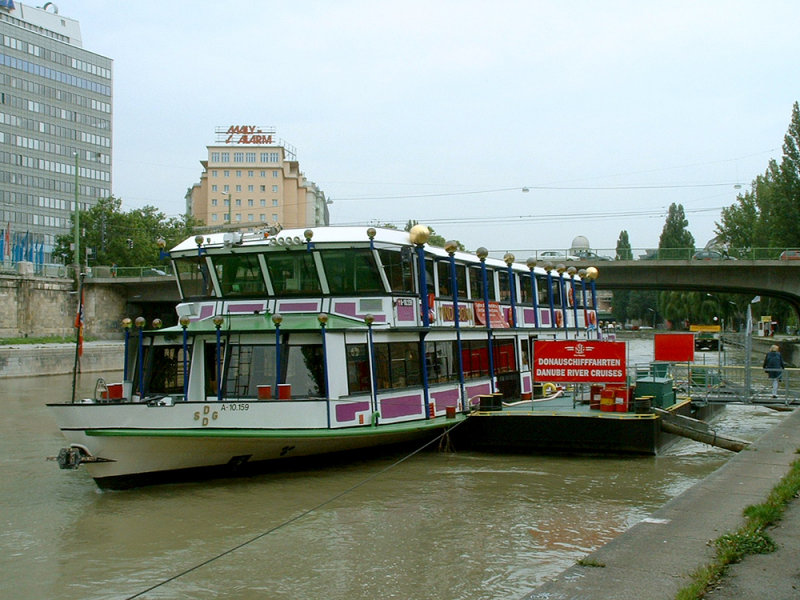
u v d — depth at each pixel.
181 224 97.31
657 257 58.69
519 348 26.16
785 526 10.65
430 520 14.29
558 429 20.77
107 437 15.33
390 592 10.65
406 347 19.70
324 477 18.03
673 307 112.69
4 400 36.56
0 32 125.75
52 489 17.03
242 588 10.87
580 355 21.44
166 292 70.19
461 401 21.89
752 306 103.75
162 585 11.01
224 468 17.12
